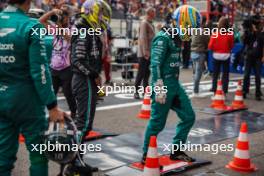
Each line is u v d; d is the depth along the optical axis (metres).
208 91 11.45
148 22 9.47
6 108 3.28
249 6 22.92
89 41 4.51
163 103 4.73
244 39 10.37
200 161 5.22
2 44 3.22
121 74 14.05
